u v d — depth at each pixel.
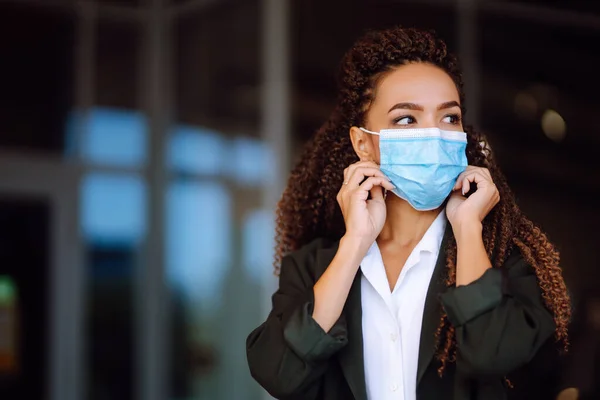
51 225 5.92
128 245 6.11
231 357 5.77
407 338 1.80
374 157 1.90
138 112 6.11
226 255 5.69
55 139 5.95
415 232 1.89
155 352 6.09
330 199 2.11
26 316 5.85
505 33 5.09
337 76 2.07
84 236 5.98
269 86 5.16
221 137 5.64
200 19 5.81
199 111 5.83
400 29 1.94
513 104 5.04
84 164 5.99
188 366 5.96
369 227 1.80
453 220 1.76
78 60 6.00
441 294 1.69
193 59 5.87
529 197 4.98
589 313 4.73
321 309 1.76
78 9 5.99
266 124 5.20
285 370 1.75
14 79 5.89
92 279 6.01
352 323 1.83
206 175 5.78
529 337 1.65
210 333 5.87
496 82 5.06
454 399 1.75
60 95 5.97
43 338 5.87
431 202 1.84
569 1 5.07
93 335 5.99
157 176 6.08
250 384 5.71
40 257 5.90
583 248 4.89
